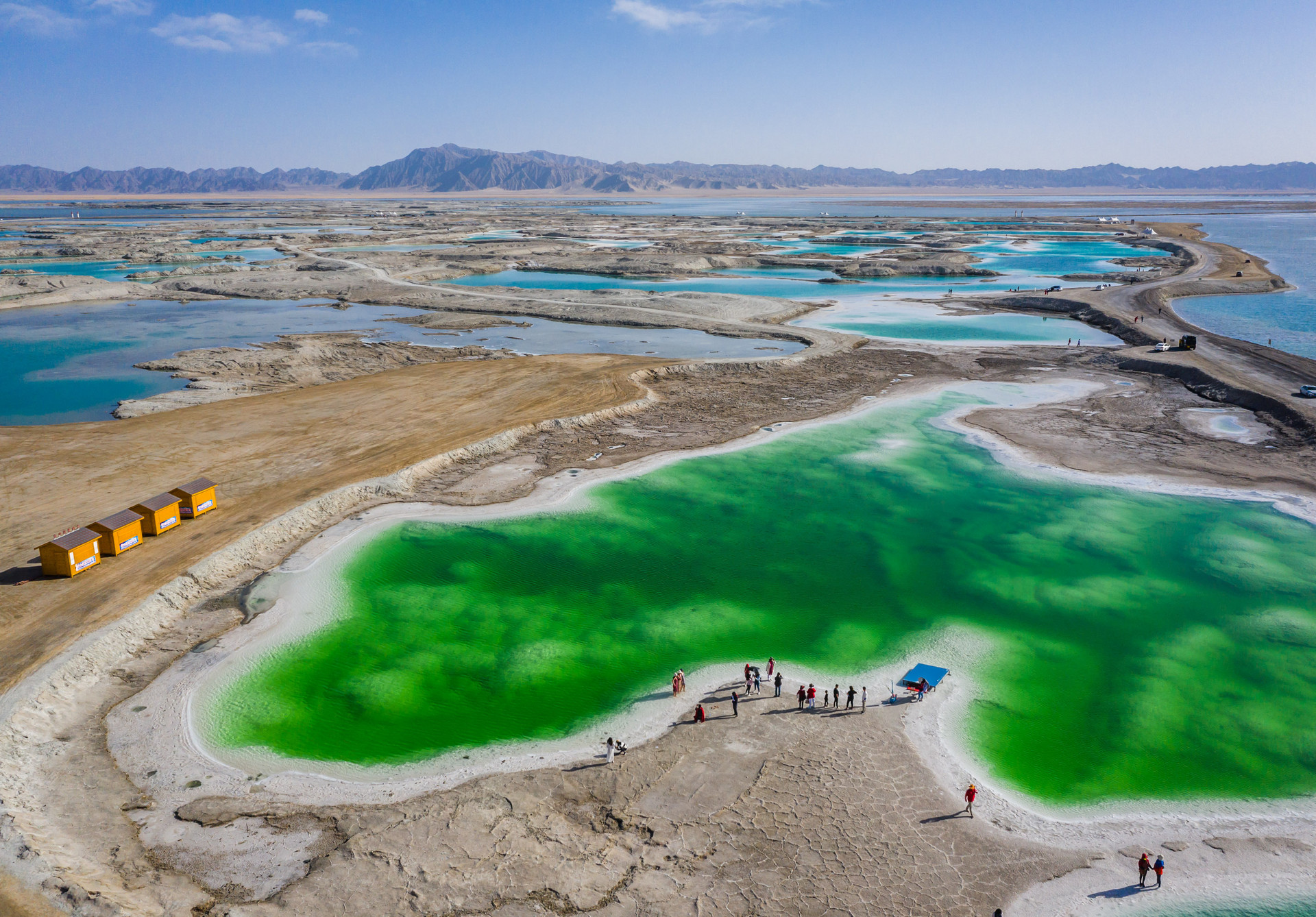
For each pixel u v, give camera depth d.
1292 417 70.00
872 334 111.69
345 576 45.09
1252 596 42.88
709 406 78.50
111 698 34.25
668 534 50.84
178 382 83.19
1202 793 29.27
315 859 25.44
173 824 27.03
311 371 88.00
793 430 71.56
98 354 96.19
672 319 117.81
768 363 92.06
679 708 33.84
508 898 23.88
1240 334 106.38
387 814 27.53
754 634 39.81
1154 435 69.19
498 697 34.75
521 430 68.31
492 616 41.28
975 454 65.38
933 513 54.12
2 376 85.19
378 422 69.06
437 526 51.44
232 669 36.44
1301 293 139.75
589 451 65.81
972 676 36.28
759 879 24.77
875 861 25.59
